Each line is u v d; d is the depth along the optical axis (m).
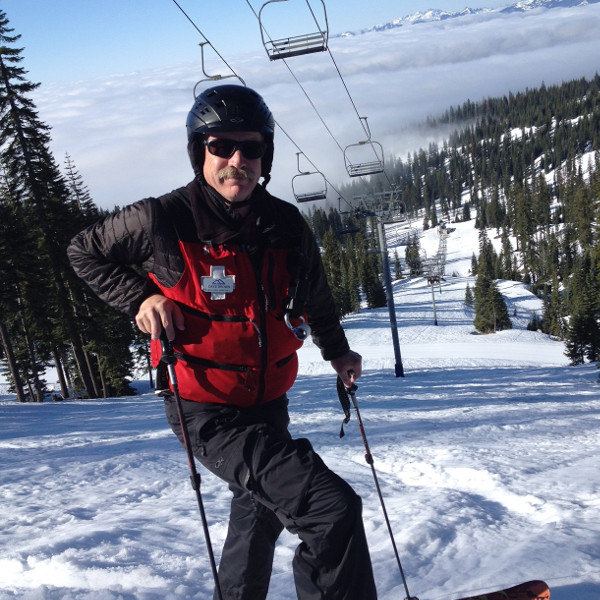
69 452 7.69
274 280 1.83
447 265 166.12
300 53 11.24
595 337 48.12
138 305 1.81
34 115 25.22
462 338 64.94
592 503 3.68
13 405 19.83
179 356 1.78
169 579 2.72
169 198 1.82
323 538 1.50
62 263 26.92
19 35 24.52
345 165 23.81
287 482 1.56
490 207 193.00
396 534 3.14
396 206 29.92
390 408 12.41
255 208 1.82
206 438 1.74
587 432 7.58
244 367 1.79
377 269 116.81
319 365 43.91
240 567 1.86
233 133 1.77
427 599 2.31
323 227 141.75
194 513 3.95
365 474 5.25
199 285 1.77
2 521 4.08
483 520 3.39
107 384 37.09
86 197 36.94
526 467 5.02
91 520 3.97
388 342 62.19
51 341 31.89
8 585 2.78
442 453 5.92
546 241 130.00
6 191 26.48
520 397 15.02
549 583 2.32
